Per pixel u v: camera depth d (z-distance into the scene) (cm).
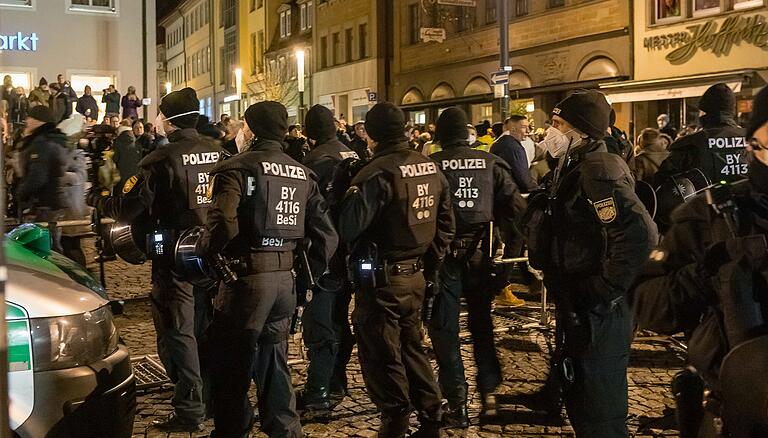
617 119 2277
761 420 193
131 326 779
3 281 184
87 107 2075
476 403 555
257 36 5291
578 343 353
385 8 3603
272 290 409
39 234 409
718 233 214
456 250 502
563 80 2505
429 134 1473
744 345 198
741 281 204
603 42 2344
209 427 503
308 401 536
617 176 338
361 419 530
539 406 546
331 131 585
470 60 2995
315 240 431
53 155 636
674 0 2108
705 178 538
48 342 326
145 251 489
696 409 233
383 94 3634
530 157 1117
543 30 2589
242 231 403
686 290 227
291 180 414
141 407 541
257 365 429
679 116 2081
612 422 353
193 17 7088
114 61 2594
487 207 504
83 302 347
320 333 531
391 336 425
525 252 640
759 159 205
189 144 480
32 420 319
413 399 441
